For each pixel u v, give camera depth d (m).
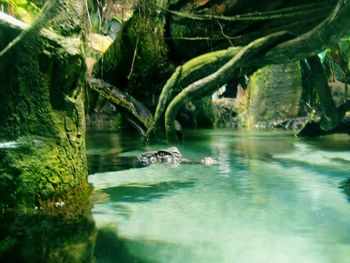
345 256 2.56
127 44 10.32
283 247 2.74
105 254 2.52
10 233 2.77
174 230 3.06
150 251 2.61
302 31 7.53
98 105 12.84
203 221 3.32
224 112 16.19
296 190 4.48
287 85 14.40
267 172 5.61
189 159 6.48
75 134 3.60
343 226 3.18
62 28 3.69
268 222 3.29
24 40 3.09
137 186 4.62
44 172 3.25
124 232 2.98
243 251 2.61
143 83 10.65
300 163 6.41
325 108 8.49
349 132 9.52
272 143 9.44
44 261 2.35
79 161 3.67
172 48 9.76
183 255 2.56
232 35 8.49
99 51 12.10
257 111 14.98
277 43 7.19
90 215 3.38
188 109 14.64
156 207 3.73
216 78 7.81
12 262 2.31
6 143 3.10
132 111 9.98
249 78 15.65
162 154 6.54
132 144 9.02
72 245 2.63
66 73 3.35
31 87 3.19
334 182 4.91
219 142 9.72
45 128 3.29
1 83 3.07
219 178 5.18
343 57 11.75
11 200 3.09
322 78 8.23
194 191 4.43
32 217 3.08
